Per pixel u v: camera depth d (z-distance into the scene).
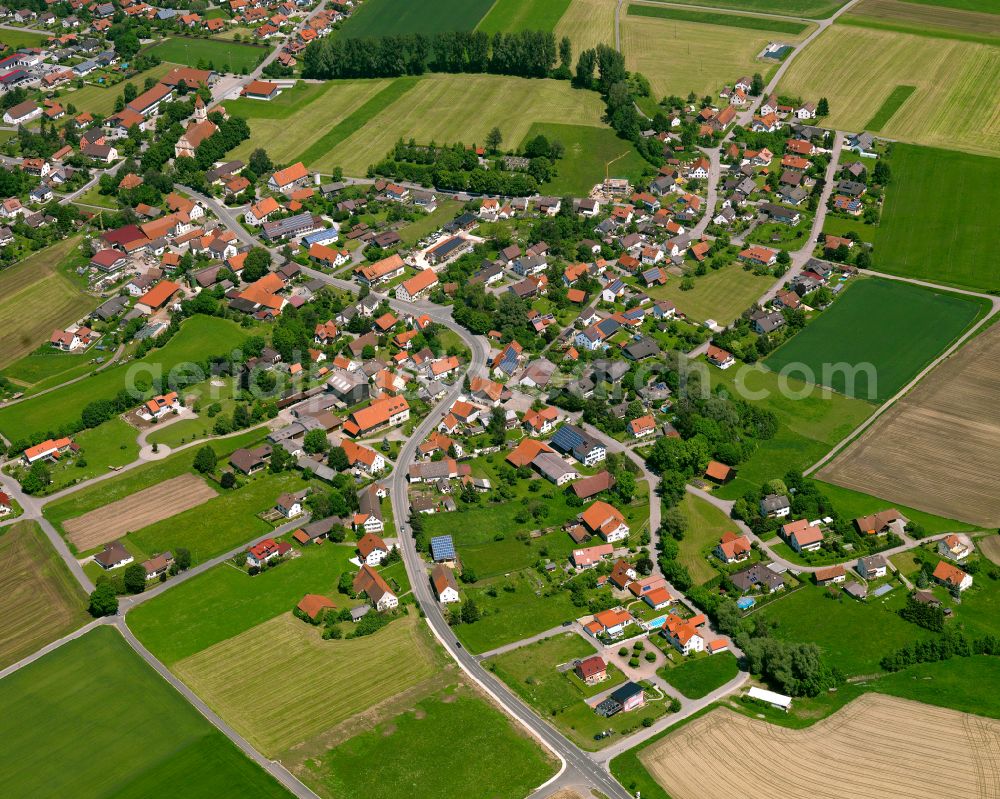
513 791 194.38
